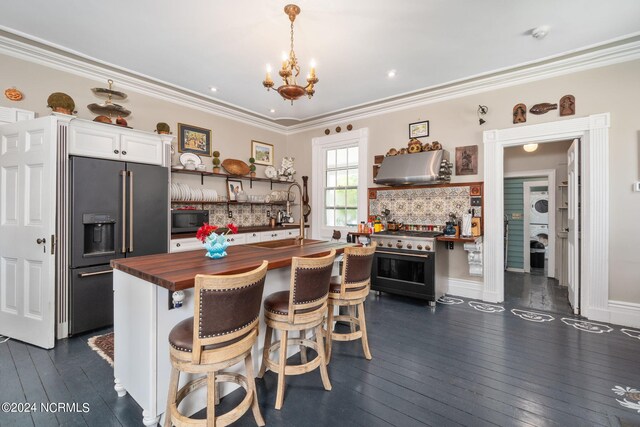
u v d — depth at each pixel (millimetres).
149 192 3266
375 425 1638
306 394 1921
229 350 1425
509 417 1693
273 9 2393
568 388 1963
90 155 2867
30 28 2633
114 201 2994
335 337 2328
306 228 5559
